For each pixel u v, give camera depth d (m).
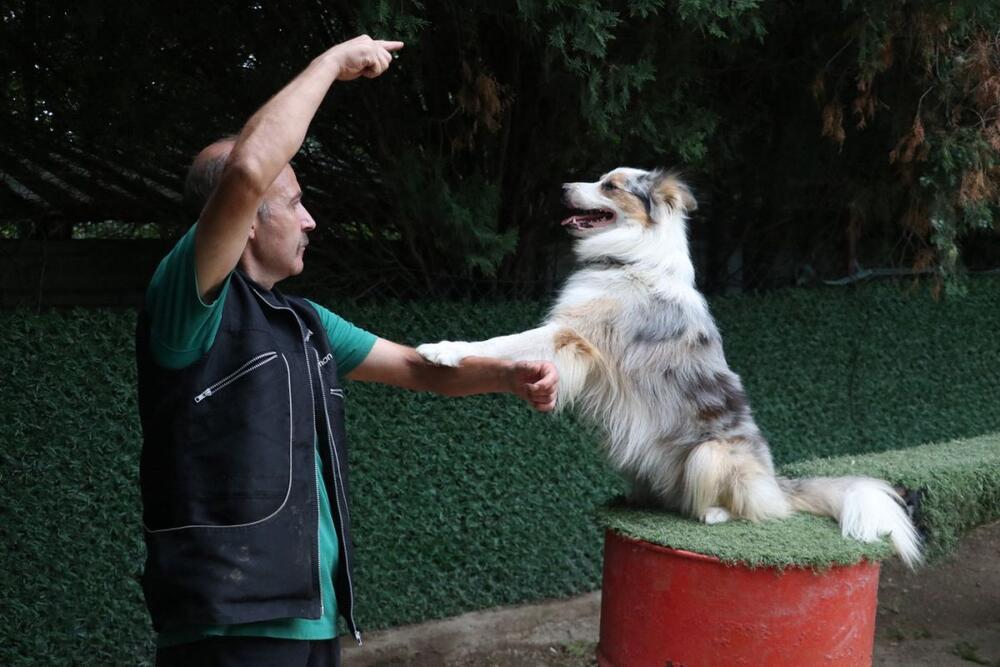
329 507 2.09
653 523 3.10
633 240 3.47
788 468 4.11
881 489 3.14
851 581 2.81
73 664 3.91
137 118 4.28
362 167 4.85
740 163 5.84
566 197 3.63
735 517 3.18
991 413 7.13
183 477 1.84
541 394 2.51
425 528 4.72
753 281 6.48
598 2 3.61
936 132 4.69
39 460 3.78
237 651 1.85
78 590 3.89
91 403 3.87
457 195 4.40
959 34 4.44
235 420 1.86
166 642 1.90
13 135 4.48
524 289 5.19
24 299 4.46
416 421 4.68
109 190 4.88
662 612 2.86
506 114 4.51
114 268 4.89
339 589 2.09
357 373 2.58
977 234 7.14
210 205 1.71
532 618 4.97
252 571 1.83
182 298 1.78
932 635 5.01
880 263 6.64
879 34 4.33
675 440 3.28
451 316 4.68
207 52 4.29
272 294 2.12
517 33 4.01
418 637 4.67
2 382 3.70
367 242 5.02
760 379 5.86
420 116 4.58
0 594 3.74
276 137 1.70
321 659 2.10
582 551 5.18
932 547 3.76
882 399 6.47
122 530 3.97
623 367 3.30
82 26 3.84
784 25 4.77
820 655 2.78
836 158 5.59
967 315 6.94
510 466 4.93
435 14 4.05
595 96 3.79
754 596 2.74
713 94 5.18
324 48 4.27
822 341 6.16
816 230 6.50
